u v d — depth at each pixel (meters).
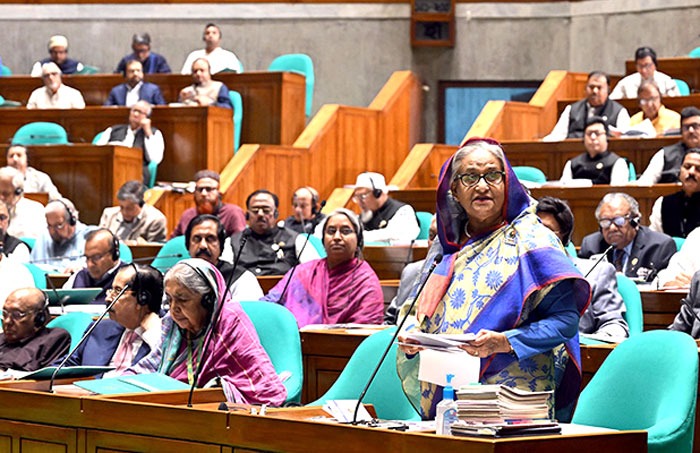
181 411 4.67
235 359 6.11
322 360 7.44
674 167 12.61
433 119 21.48
